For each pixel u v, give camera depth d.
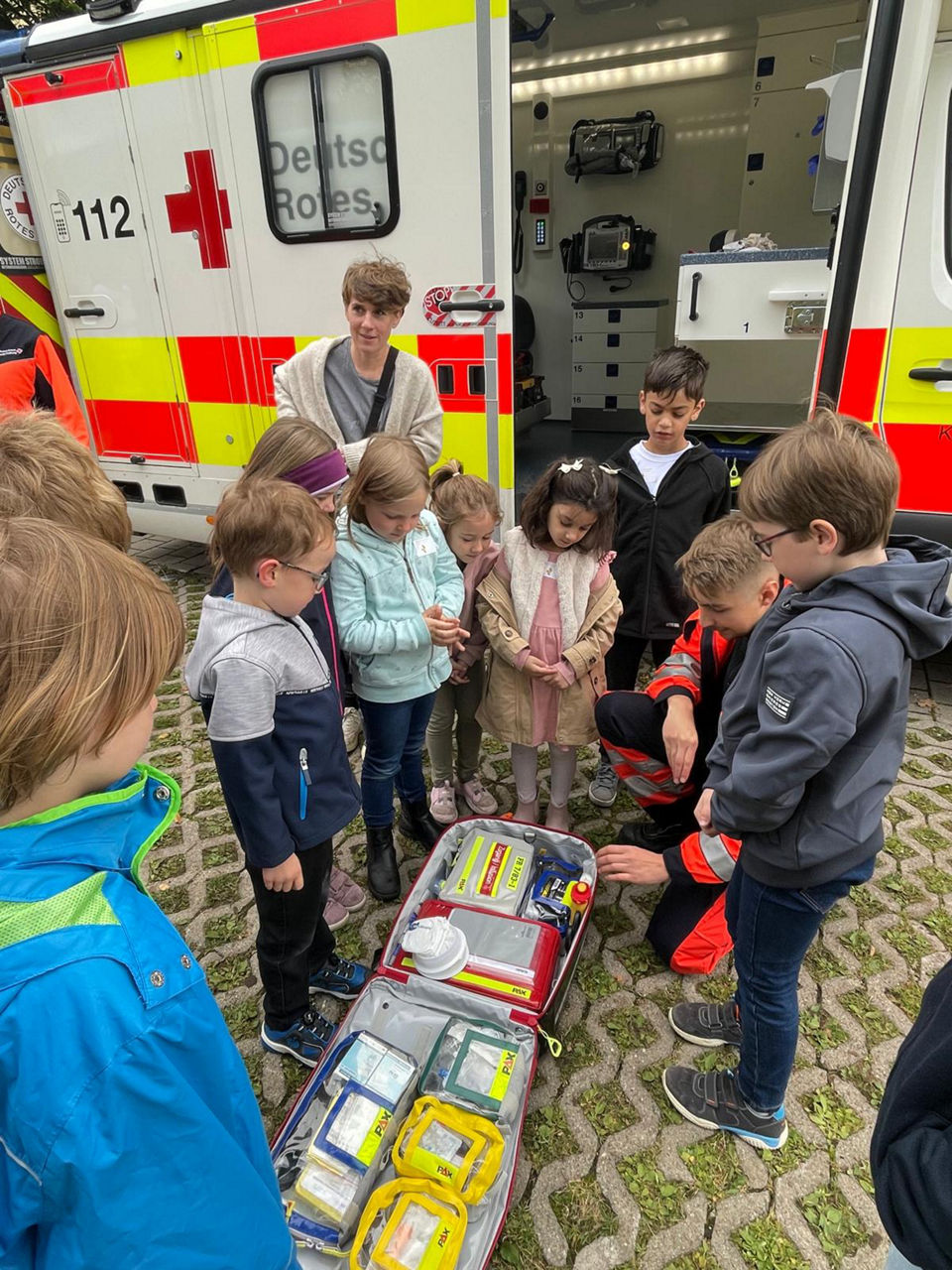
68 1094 0.61
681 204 6.00
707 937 1.96
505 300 3.05
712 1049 1.89
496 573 2.37
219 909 2.34
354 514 1.97
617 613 2.34
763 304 3.35
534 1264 1.47
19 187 4.11
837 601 1.18
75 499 1.24
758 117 5.11
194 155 3.49
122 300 4.04
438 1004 1.76
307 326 3.52
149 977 0.66
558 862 2.22
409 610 2.06
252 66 3.18
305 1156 1.46
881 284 2.77
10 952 0.62
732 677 1.97
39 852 0.66
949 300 2.70
